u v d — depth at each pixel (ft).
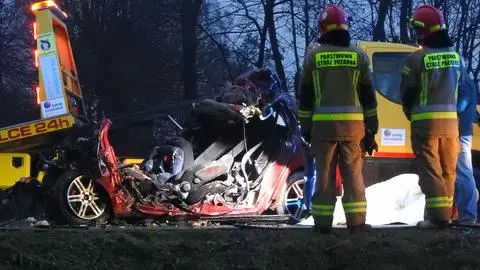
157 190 28.86
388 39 93.50
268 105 30.83
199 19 96.32
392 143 34.53
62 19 33.91
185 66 89.51
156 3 92.12
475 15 96.53
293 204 32.12
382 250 19.20
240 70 99.81
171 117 32.07
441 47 23.73
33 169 32.94
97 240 19.45
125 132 34.12
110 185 27.89
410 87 23.65
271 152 31.71
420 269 18.56
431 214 23.07
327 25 22.74
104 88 89.30
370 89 22.45
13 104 102.37
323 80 22.27
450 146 23.41
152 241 19.98
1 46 105.40
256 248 19.34
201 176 29.50
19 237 19.40
